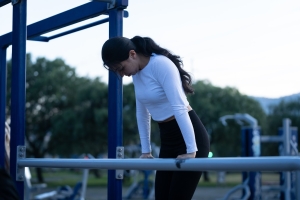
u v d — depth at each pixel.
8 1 2.77
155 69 2.13
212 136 23.92
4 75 3.46
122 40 2.14
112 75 2.51
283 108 27.58
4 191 1.23
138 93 2.26
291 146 10.50
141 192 13.77
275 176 30.59
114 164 1.85
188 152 2.03
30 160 2.43
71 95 24.52
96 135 23.34
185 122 2.05
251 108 24.23
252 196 10.19
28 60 24.66
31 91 24.11
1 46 3.47
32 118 24.38
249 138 10.34
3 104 3.40
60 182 26.88
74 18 2.81
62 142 23.92
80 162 2.04
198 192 18.44
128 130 22.75
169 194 2.25
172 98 2.08
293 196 10.46
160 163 1.67
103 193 18.47
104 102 23.28
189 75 2.23
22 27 2.61
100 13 2.62
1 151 3.31
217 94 24.17
